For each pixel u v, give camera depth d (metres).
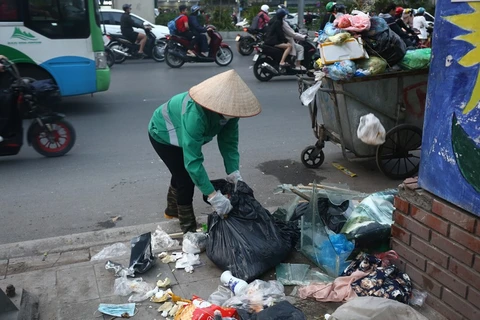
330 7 10.95
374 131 4.89
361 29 4.86
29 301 2.95
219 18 23.20
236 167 3.77
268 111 8.87
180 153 3.75
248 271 3.21
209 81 3.38
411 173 5.55
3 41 7.82
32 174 5.83
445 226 2.65
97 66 8.50
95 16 8.33
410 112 5.21
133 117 8.49
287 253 3.42
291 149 6.71
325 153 6.61
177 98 3.68
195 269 3.44
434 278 2.77
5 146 6.14
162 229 4.22
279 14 11.51
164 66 14.45
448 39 2.55
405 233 2.96
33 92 6.12
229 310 2.73
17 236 4.28
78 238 4.11
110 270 3.38
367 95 5.04
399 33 7.39
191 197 3.93
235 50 18.16
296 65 11.80
